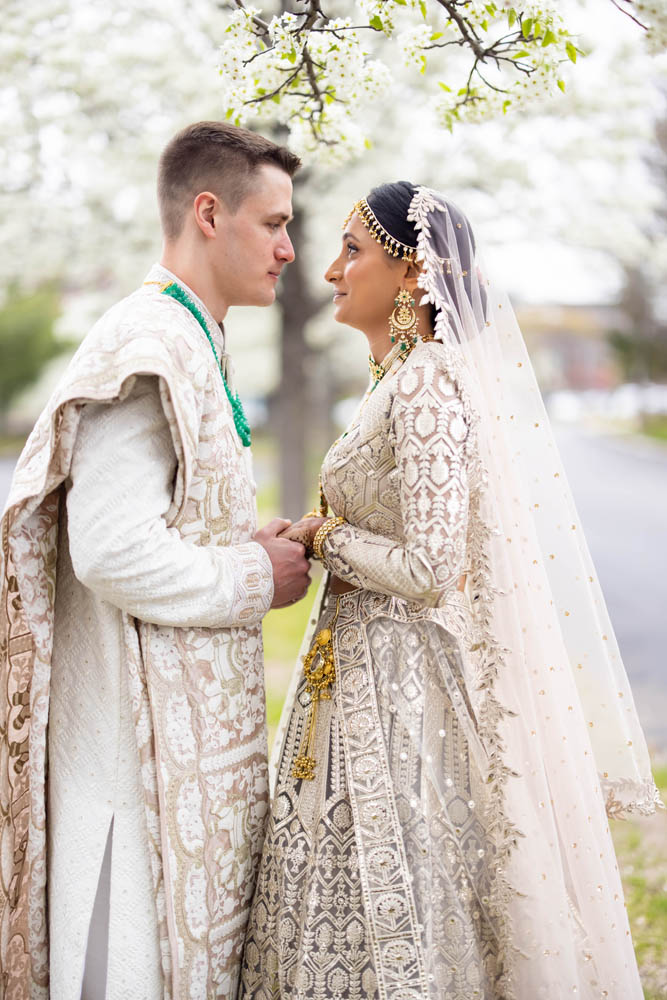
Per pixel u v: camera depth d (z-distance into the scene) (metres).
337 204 8.01
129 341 2.05
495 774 2.17
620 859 3.85
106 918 2.15
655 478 20.69
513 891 2.13
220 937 2.20
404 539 2.24
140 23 6.64
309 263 9.13
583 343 57.88
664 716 5.67
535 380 2.41
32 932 2.21
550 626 2.28
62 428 2.02
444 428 2.10
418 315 2.32
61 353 32.59
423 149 7.58
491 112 2.82
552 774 2.24
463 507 2.10
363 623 2.25
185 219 2.28
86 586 2.12
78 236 7.70
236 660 2.25
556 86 2.50
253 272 2.30
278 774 2.34
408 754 2.16
